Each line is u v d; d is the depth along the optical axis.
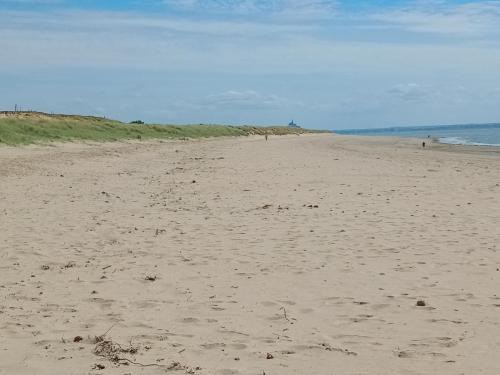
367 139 76.62
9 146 31.89
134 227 10.98
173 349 4.88
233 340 5.11
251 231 10.48
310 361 4.60
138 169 24.25
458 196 15.02
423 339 5.09
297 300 6.34
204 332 5.33
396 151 41.62
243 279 7.26
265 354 4.76
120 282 7.14
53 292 6.72
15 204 13.82
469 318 5.64
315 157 32.44
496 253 8.42
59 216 12.20
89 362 4.59
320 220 11.51
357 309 6.00
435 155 35.56
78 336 5.14
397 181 18.88
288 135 103.25
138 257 8.53
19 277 7.41
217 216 12.25
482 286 6.76
